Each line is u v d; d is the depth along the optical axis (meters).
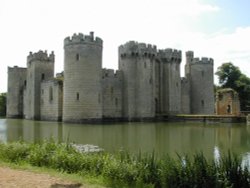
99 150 24.11
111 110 61.50
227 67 90.75
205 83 72.19
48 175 14.16
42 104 64.69
